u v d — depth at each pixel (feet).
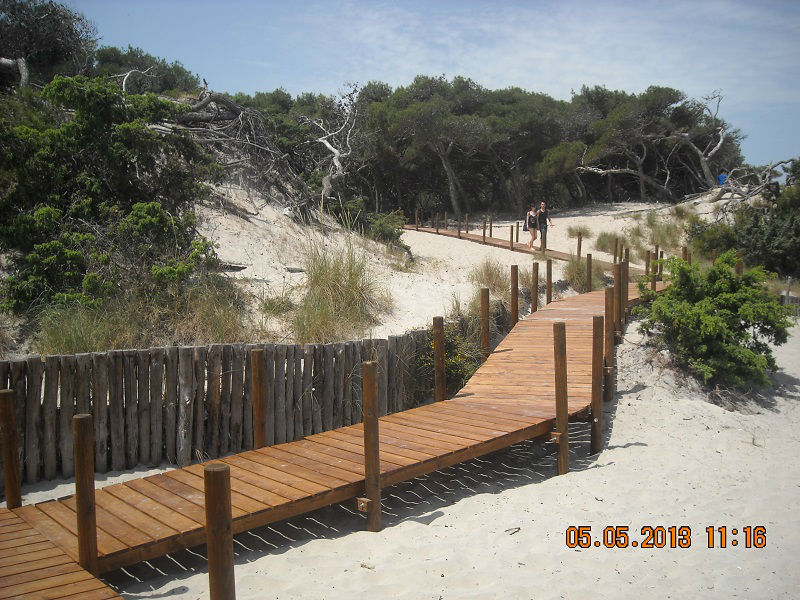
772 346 48.49
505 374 30.40
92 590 12.57
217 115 57.98
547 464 24.67
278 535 17.74
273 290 36.99
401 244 61.57
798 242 71.61
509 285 48.65
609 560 15.21
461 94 119.75
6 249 30.73
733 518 18.02
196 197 38.78
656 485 20.84
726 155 129.49
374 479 17.69
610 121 111.96
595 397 25.23
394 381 29.35
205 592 14.19
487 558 15.35
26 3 54.75
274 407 24.61
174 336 29.55
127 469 22.17
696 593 13.66
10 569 13.37
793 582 14.20
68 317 27.30
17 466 17.19
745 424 30.07
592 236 86.07
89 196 33.30
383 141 104.94
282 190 56.59
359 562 15.38
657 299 38.63
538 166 108.06
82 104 33.71
